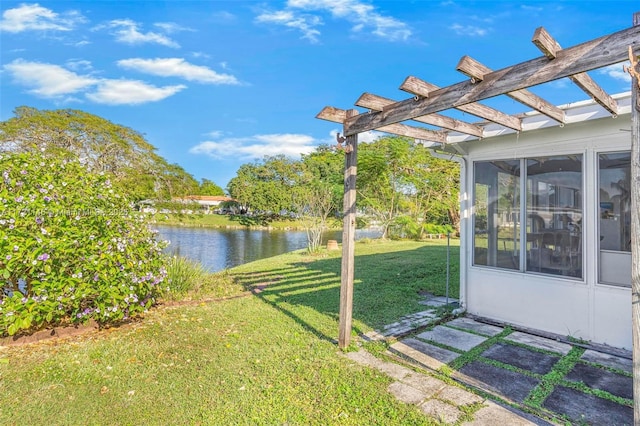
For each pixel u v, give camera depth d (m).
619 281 3.89
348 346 3.89
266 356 3.71
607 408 2.74
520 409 2.73
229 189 40.34
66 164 4.91
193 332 4.43
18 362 3.51
